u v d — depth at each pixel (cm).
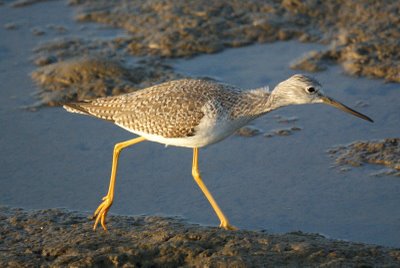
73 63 1733
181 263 1039
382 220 1231
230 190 1339
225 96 1183
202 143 1195
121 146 1217
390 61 1719
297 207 1281
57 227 1188
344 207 1273
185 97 1170
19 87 1698
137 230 1162
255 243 1077
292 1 1955
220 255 1037
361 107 1577
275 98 1215
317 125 1541
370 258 1034
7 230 1180
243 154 1454
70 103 1248
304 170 1391
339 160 1412
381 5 1900
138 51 1827
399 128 1498
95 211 1243
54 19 2002
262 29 1891
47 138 1524
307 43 1842
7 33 1934
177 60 1800
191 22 1911
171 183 1368
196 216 1262
